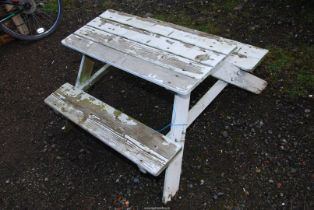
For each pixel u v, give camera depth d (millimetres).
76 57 3484
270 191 2074
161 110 2736
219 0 3764
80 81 2852
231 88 2775
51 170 2471
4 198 2357
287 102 2562
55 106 2400
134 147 1959
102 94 2992
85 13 4086
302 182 2090
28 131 2824
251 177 2160
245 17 3447
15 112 3027
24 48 3773
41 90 3188
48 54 3604
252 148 2318
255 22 3354
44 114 2945
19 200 2322
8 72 3477
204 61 1975
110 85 3072
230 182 2156
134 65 2098
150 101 2838
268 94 2646
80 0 4285
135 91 2965
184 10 3752
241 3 3639
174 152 1870
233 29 3328
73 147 2607
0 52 3781
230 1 3703
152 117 2691
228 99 2693
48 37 3846
